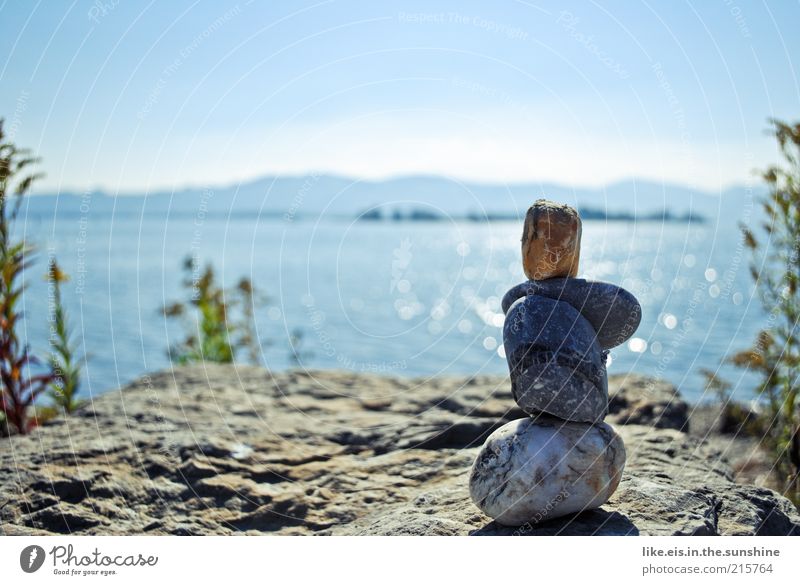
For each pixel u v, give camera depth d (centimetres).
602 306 353
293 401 684
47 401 710
